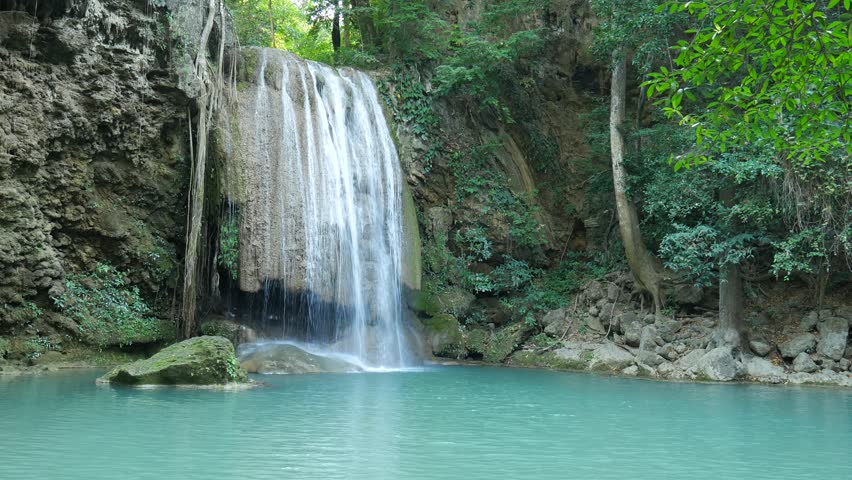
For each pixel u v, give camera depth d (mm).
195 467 6754
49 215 16703
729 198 18375
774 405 12297
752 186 17844
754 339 18359
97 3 16578
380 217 21531
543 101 27156
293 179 19188
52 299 16391
